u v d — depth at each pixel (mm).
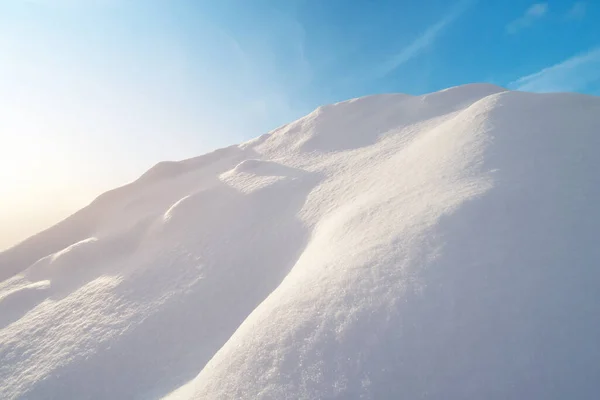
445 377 3504
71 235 24234
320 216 12719
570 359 3361
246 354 4895
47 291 15750
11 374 10094
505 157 8164
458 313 4086
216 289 11625
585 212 5508
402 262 5309
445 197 7059
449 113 22656
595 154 7531
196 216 18156
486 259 4801
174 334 10141
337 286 5352
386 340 4055
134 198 26328
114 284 14016
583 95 11664
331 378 3896
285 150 27359
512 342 3631
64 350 10375
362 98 31672
